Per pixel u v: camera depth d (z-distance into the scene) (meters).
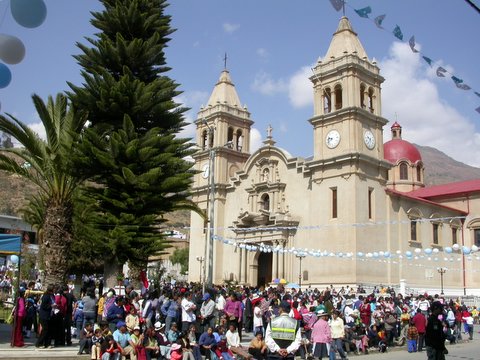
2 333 22.89
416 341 24.34
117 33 27.19
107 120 27.41
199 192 60.53
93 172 24.91
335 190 47.56
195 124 63.91
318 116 49.28
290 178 52.19
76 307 22.50
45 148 22.75
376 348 24.45
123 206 25.34
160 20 29.34
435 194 63.50
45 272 22.33
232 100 62.94
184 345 16.25
